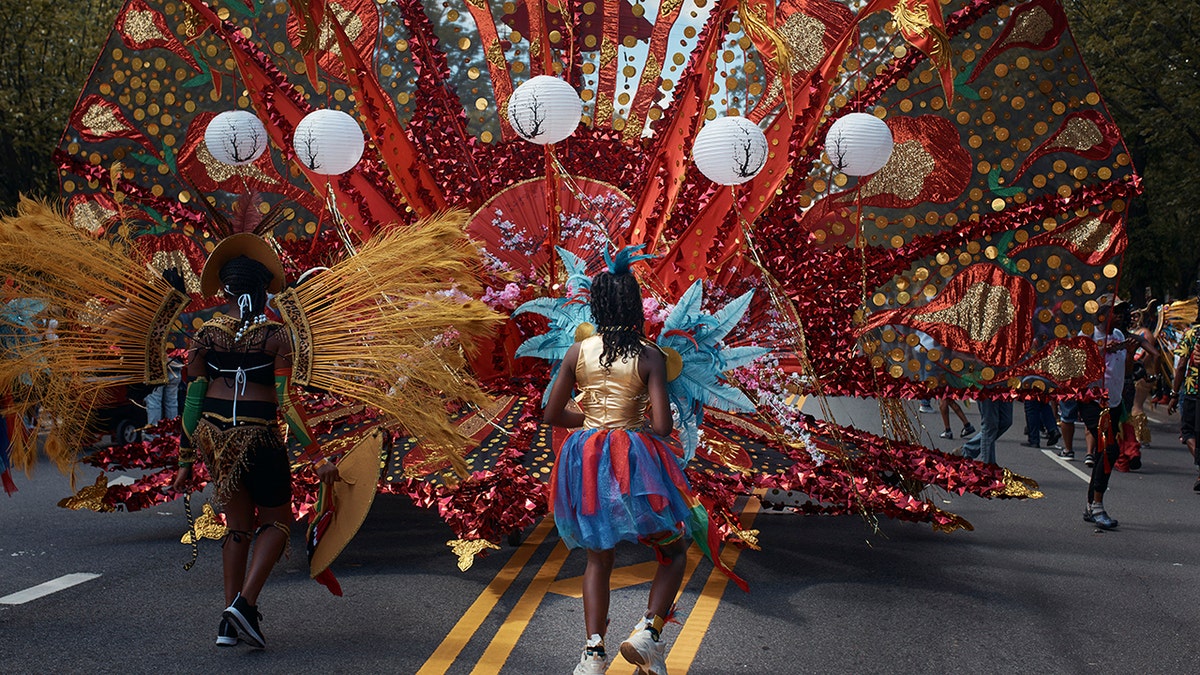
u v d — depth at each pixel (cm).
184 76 827
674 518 427
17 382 531
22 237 514
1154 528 816
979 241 737
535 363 736
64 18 1827
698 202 739
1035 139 736
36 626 511
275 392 498
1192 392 1200
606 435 434
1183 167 2350
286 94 763
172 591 579
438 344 540
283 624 520
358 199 774
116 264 525
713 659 479
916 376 735
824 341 724
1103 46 2167
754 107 796
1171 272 2689
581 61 870
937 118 746
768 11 715
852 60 762
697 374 472
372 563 649
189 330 797
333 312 514
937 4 666
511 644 495
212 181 823
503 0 878
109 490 661
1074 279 731
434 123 808
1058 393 729
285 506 499
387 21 865
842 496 632
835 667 471
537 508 580
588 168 826
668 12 876
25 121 1794
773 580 619
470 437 649
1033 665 480
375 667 460
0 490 908
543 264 750
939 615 554
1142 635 528
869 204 751
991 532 779
